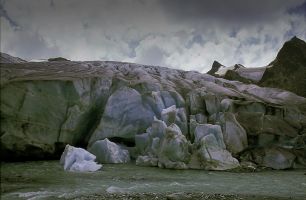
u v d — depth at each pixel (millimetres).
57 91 22922
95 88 25250
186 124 24375
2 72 24578
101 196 11977
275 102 30484
